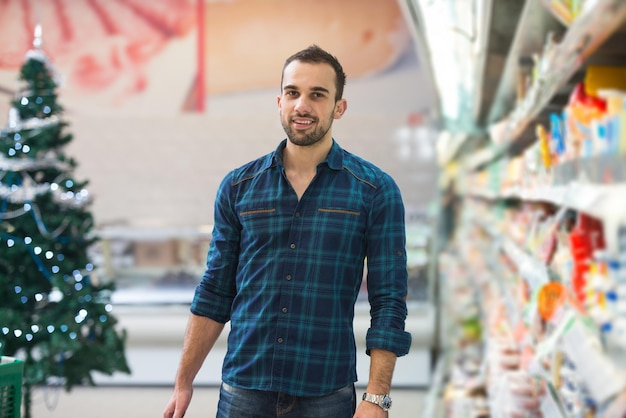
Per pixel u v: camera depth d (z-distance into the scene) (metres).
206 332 1.85
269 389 1.70
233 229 1.85
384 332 1.66
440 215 7.29
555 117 2.06
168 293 6.31
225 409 1.76
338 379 1.71
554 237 2.12
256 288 1.75
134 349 5.64
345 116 6.77
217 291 1.85
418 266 6.66
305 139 1.70
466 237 6.79
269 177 1.79
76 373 4.05
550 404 1.95
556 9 1.69
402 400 4.81
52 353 3.87
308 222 1.74
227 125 6.73
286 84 1.71
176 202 6.72
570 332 1.63
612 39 1.52
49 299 4.15
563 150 1.92
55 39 7.33
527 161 2.59
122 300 6.17
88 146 6.70
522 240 2.90
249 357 1.73
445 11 2.63
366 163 1.82
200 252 6.41
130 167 6.72
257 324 1.73
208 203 6.71
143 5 7.38
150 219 6.71
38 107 4.05
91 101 7.36
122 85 7.37
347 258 1.74
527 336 2.54
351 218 1.73
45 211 4.06
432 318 5.98
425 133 6.73
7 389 1.85
